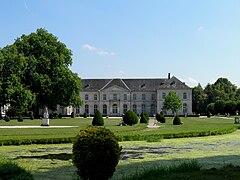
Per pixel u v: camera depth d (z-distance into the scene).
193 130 33.06
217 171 12.33
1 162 12.87
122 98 116.25
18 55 58.06
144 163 16.05
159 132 30.69
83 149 10.50
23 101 56.34
